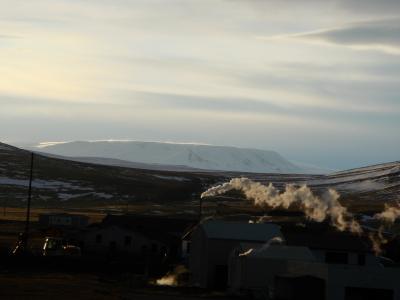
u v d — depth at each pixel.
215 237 78.50
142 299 57.09
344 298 62.69
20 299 51.12
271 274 67.88
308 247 77.31
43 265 82.81
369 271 62.84
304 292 64.88
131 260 95.31
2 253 89.75
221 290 73.19
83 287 62.31
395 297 62.56
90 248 107.44
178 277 83.62
